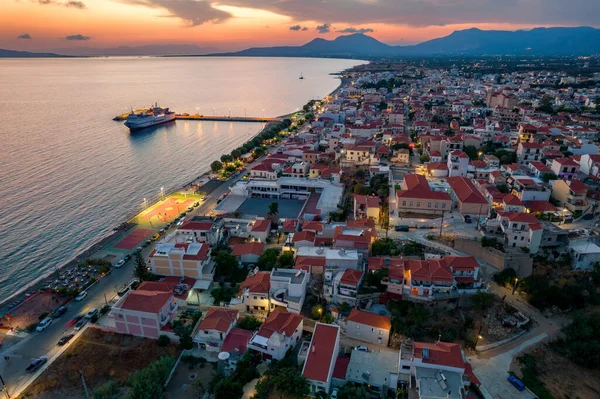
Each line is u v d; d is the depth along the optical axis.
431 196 138.62
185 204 169.00
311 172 186.50
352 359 82.06
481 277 103.44
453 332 89.94
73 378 81.25
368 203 136.75
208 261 117.69
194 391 77.38
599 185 150.62
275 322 86.88
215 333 87.75
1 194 180.25
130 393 74.00
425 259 109.56
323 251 113.38
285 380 71.44
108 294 109.00
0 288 117.81
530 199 136.75
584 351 84.44
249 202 166.25
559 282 103.12
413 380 72.31
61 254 135.38
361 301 97.81
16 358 86.94
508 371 81.31
